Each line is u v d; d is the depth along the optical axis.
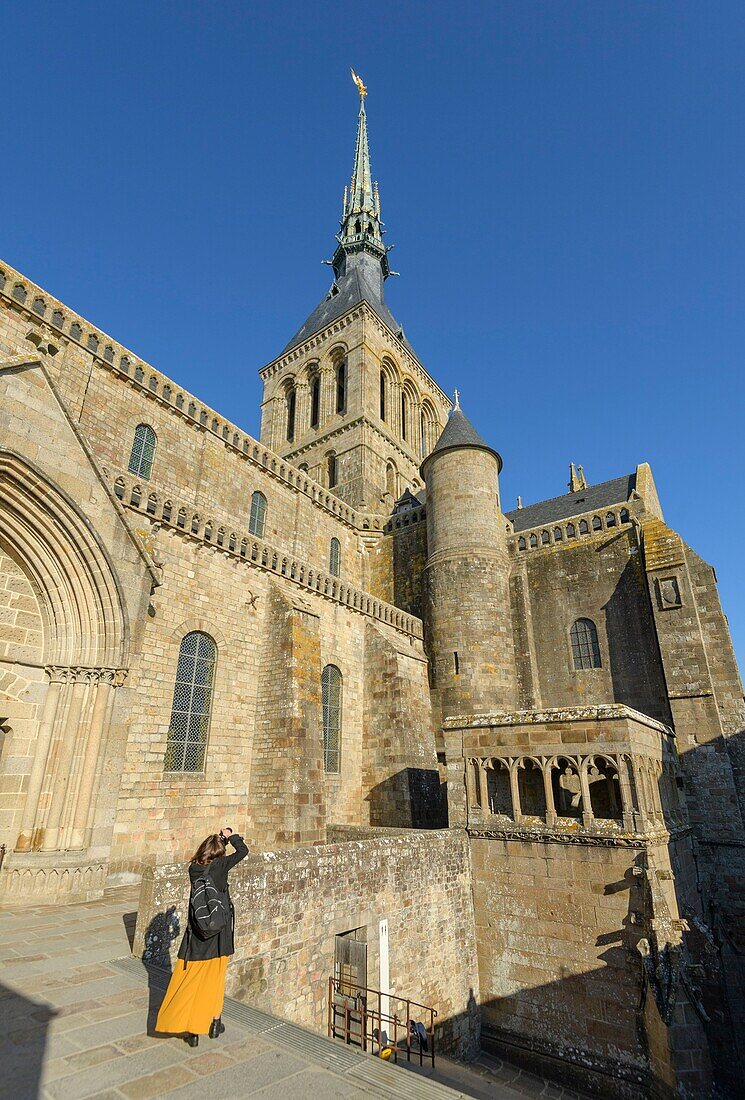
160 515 18.83
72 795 13.29
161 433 26.34
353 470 44.56
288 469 33.47
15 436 13.77
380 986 12.72
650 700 25.66
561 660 28.66
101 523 15.28
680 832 17.69
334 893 12.16
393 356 53.25
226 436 29.73
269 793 19.11
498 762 17.55
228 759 19.19
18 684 13.84
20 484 13.64
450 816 17.62
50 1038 6.03
